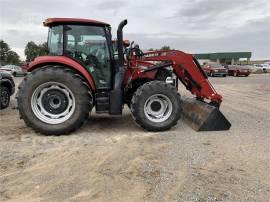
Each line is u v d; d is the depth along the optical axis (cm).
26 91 677
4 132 718
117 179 448
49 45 737
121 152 563
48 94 689
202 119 735
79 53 730
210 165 503
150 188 420
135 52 777
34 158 534
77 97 684
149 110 726
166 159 529
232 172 475
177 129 746
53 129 681
